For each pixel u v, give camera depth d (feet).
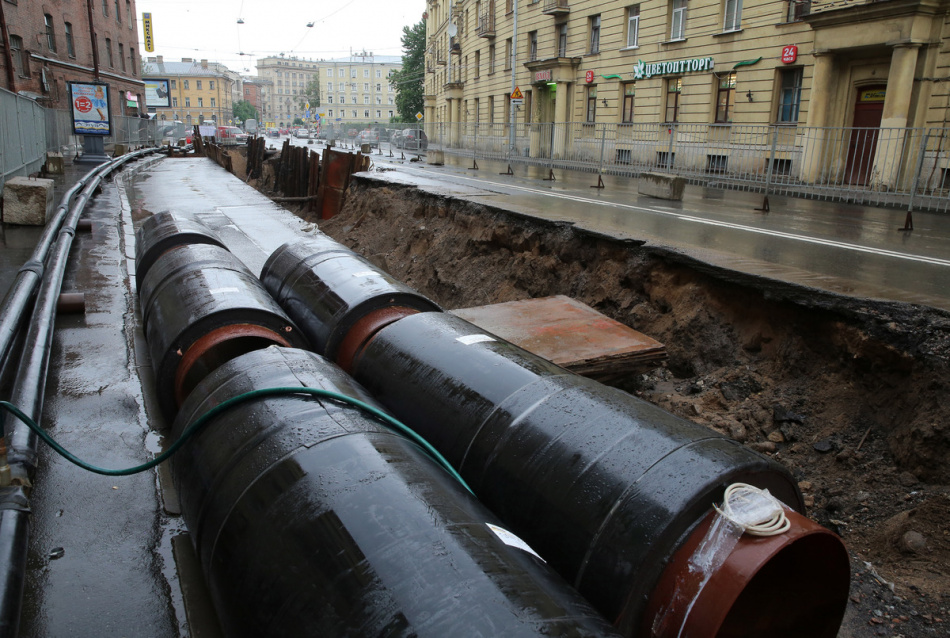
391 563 5.18
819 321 13.93
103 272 22.22
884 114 50.47
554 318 15.92
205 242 16.78
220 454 7.03
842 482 11.29
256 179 81.46
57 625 7.00
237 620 5.76
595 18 90.84
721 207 37.81
